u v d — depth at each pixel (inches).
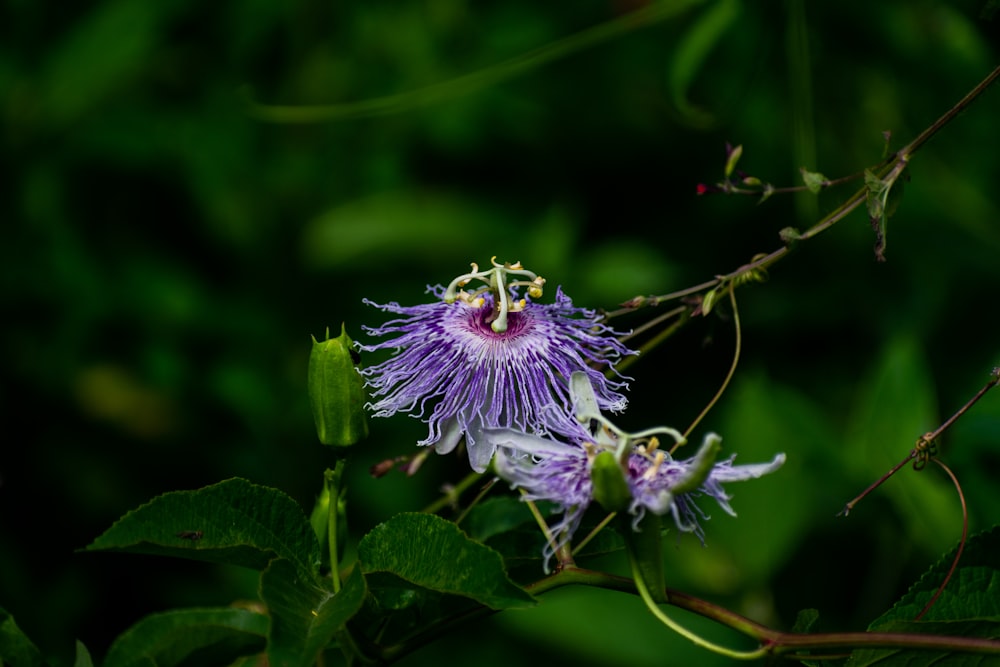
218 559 22.4
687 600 21.7
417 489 35.0
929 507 28.7
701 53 32.1
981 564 22.8
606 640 30.7
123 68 39.2
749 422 30.2
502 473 21.5
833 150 36.0
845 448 30.2
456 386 23.5
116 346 38.2
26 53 39.0
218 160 40.2
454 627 23.0
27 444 36.2
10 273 37.3
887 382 29.5
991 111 35.4
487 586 21.5
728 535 30.3
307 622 21.5
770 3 31.8
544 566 22.5
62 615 34.0
